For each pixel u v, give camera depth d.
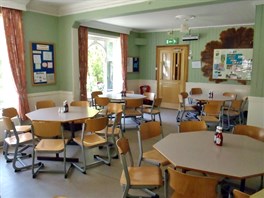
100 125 3.30
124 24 6.85
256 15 4.06
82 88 6.22
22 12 4.68
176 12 5.16
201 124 3.14
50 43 5.34
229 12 5.12
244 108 6.09
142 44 8.29
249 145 2.38
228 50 6.74
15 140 3.41
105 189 2.84
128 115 5.20
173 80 7.97
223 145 2.37
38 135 3.07
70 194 2.72
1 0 4.18
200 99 5.57
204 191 1.68
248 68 6.49
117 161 3.63
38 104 4.50
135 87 8.52
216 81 7.07
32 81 5.03
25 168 3.34
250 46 6.38
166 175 2.06
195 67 7.41
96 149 4.17
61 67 5.59
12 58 4.50
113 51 7.56
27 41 4.86
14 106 4.67
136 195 2.74
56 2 4.80
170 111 7.63
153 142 4.56
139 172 2.39
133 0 4.15
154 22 6.46
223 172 1.77
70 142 4.31
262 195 1.39
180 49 7.66
